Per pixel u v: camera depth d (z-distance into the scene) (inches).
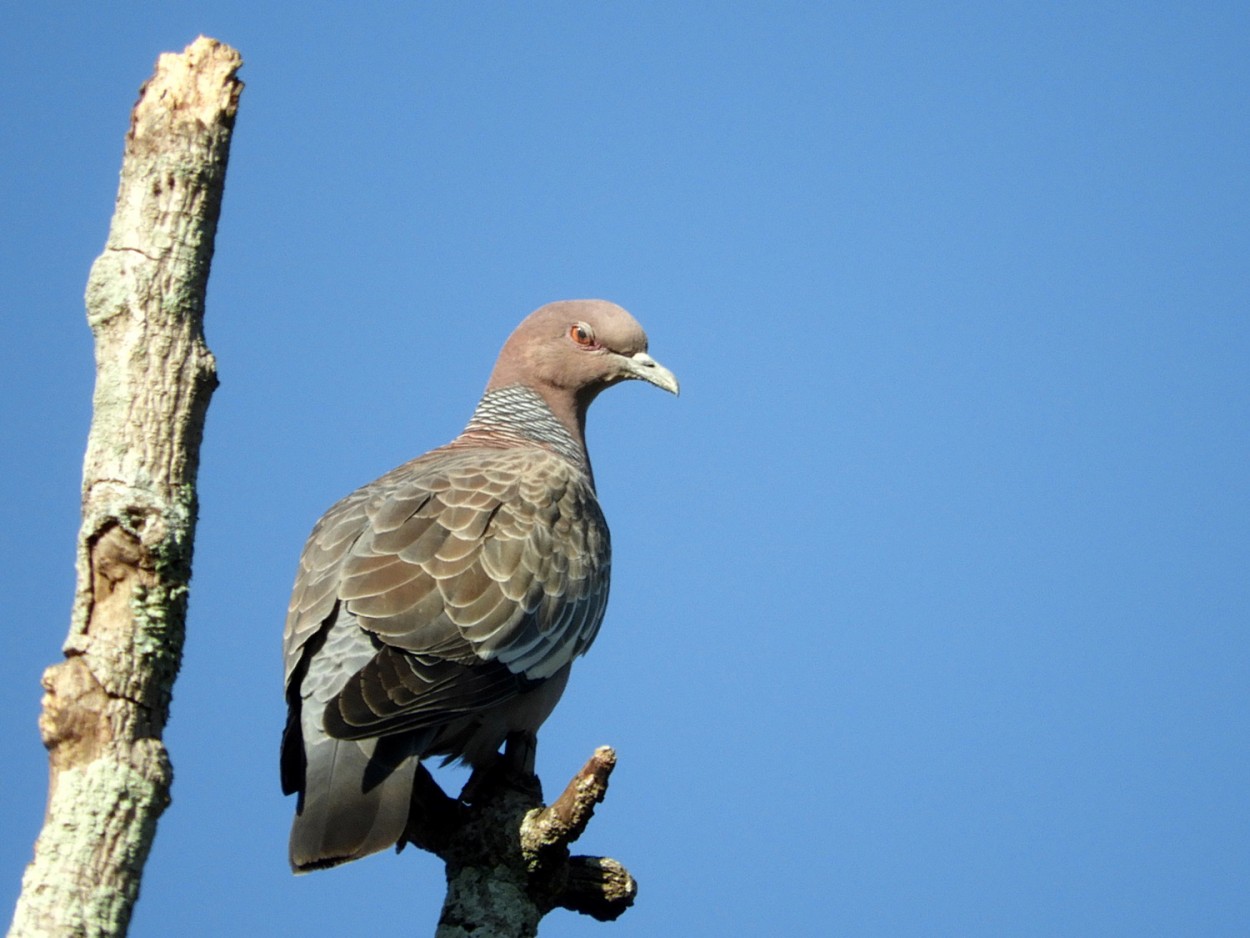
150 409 340.5
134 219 353.4
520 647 496.7
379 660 457.1
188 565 335.6
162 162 356.5
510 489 530.0
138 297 346.9
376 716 434.9
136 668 323.0
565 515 539.8
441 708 459.5
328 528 513.7
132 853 312.0
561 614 518.9
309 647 473.7
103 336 346.9
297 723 468.4
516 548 509.4
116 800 312.3
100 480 334.3
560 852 422.3
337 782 426.6
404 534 496.7
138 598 326.6
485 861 425.7
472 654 478.9
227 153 364.2
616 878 442.3
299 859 413.4
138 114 361.7
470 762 520.7
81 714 317.7
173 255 351.6
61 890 303.3
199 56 367.9
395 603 474.3
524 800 438.3
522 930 421.7
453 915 421.7
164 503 334.0
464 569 493.0
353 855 414.0
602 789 413.1
